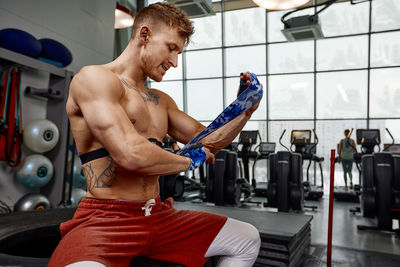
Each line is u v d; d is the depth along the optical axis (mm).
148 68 935
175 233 890
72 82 829
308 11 8445
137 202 862
